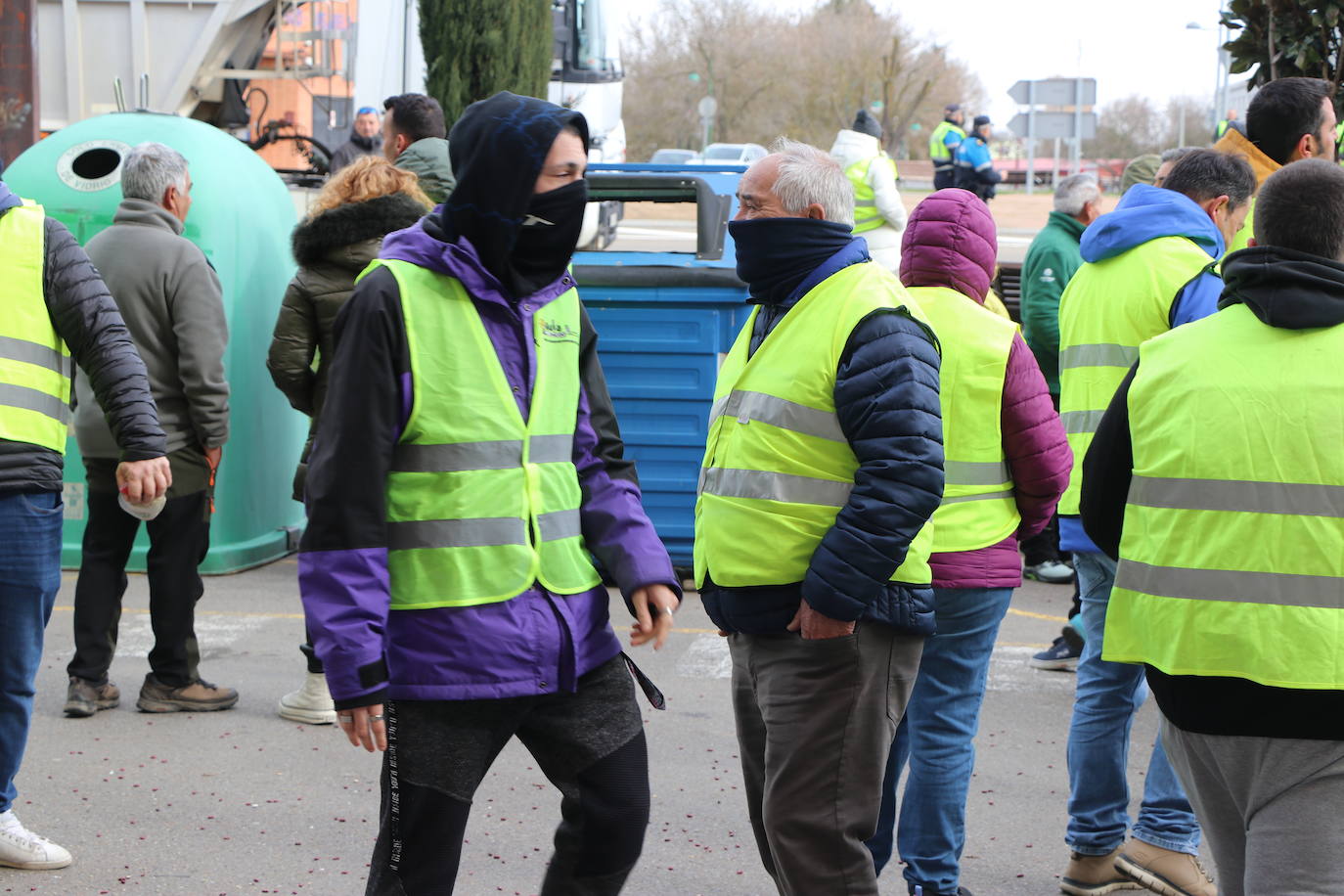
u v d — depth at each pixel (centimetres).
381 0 1359
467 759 272
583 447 296
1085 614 404
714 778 490
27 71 993
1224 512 259
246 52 1290
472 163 270
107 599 545
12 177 761
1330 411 254
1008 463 364
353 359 265
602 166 754
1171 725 273
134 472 390
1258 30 575
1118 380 412
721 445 316
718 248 741
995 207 3475
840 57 5588
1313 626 251
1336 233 259
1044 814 462
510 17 1158
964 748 362
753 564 303
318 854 421
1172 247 408
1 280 371
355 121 1209
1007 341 361
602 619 287
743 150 3078
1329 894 252
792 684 302
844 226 307
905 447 286
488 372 273
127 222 541
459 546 269
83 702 538
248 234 785
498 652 269
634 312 736
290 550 845
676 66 5747
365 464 262
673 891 399
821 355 298
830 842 302
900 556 287
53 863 404
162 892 392
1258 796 260
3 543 371
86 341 385
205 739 520
